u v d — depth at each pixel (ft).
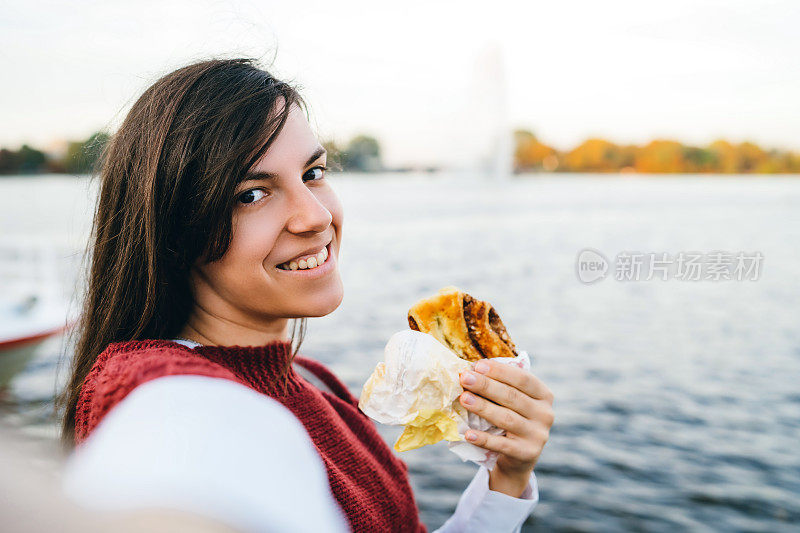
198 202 3.07
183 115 3.15
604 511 21.43
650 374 38.14
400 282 68.64
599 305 59.72
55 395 4.23
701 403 33.04
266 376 3.49
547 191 201.77
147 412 1.64
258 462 1.56
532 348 44.29
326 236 3.44
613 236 107.76
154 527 1.34
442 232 111.34
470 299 3.91
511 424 3.56
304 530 1.52
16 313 26.84
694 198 181.27
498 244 98.63
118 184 3.44
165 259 3.27
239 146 3.03
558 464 24.86
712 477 24.35
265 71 3.45
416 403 3.59
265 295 3.32
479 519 4.26
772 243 99.14
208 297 3.47
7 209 115.85
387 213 139.64
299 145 3.27
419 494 21.58
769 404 33.17
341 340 42.45
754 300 62.34
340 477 3.35
